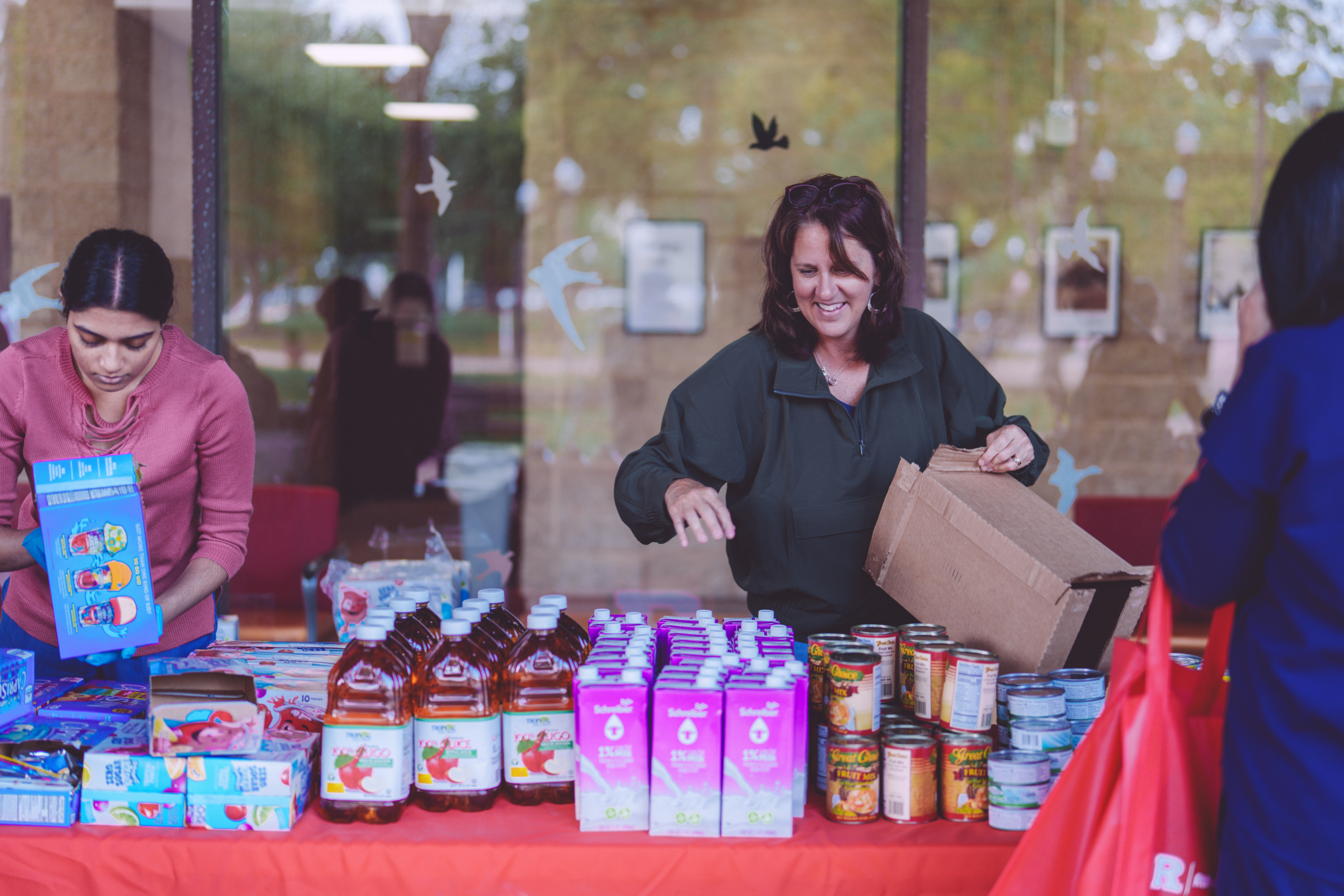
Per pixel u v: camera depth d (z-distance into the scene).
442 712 1.32
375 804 1.29
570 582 5.99
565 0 5.95
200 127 2.74
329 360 5.71
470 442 6.03
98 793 1.28
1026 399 5.29
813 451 1.72
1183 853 1.12
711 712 1.25
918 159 2.98
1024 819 1.27
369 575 2.20
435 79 6.09
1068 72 5.13
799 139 5.95
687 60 5.94
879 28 5.86
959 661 1.34
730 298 6.07
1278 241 1.02
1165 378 5.21
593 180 6.05
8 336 4.42
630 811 1.27
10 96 4.41
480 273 6.12
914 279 2.99
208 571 1.68
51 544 1.35
